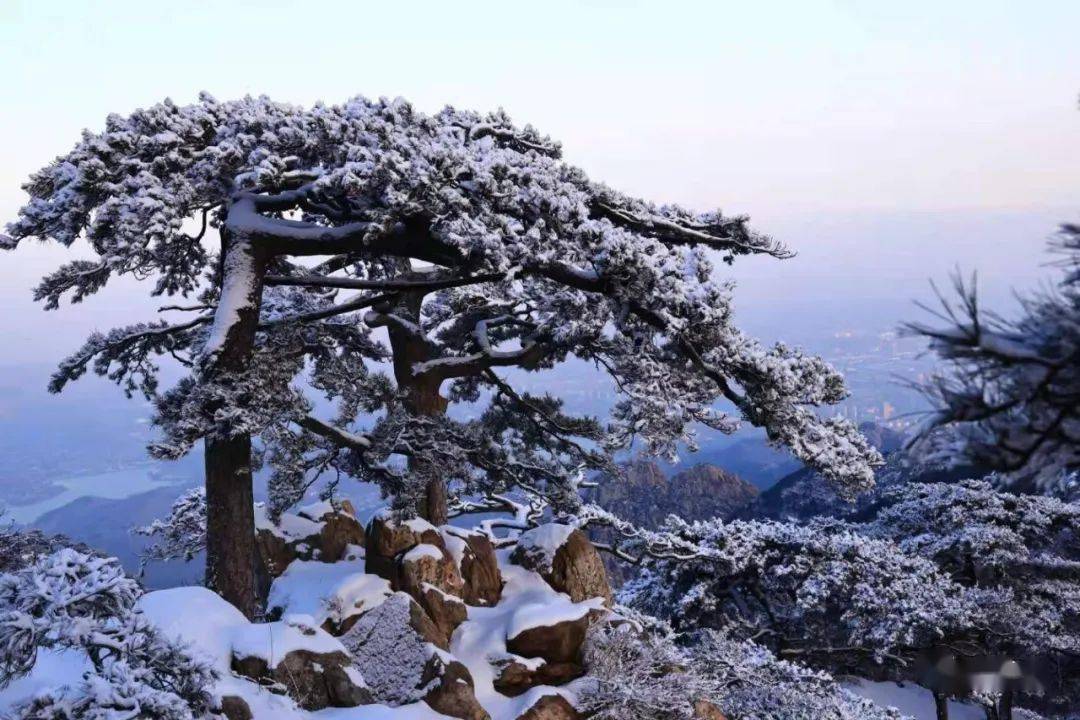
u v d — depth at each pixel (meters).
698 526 29.03
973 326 4.92
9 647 8.27
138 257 16.83
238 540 17.31
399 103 19.72
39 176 17.52
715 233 22.25
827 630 29.36
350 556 20.12
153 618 12.93
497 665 16.03
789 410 17.64
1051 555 34.91
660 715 15.73
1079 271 4.88
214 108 18.41
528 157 18.98
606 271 16.67
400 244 18.44
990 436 4.99
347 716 12.70
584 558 19.81
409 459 20.38
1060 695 33.28
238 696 11.63
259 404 16.77
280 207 19.11
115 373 20.67
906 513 36.56
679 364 19.59
